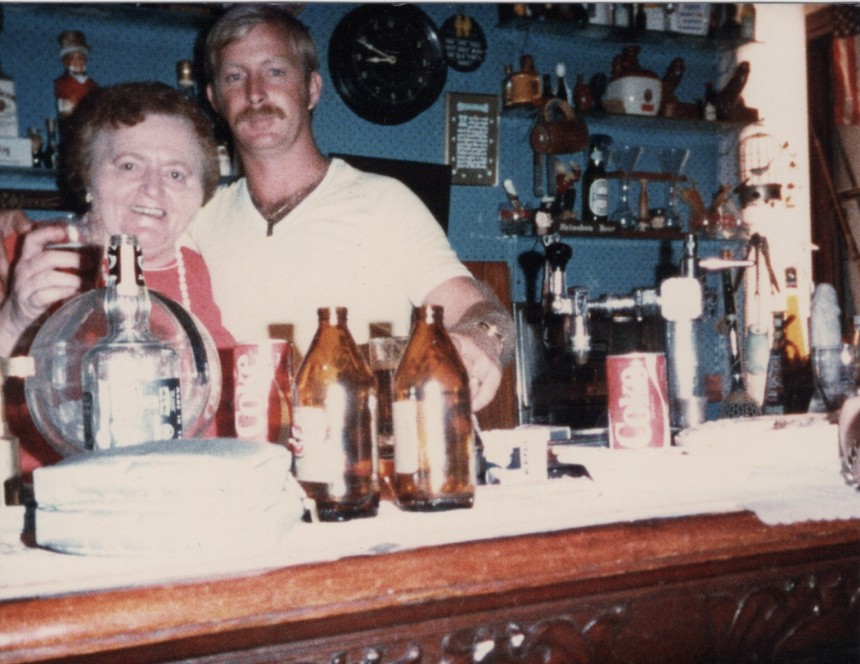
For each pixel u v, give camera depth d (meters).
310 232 2.14
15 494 0.95
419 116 3.46
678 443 1.10
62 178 2.76
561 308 1.98
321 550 0.76
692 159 4.03
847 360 1.30
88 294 1.47
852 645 0.94
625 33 3.63
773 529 0.88
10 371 0.96
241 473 0.74
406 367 0.99
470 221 3.56
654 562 0.82
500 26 3.54
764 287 3.87
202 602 0.68
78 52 2.69
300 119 2.09
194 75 3.03
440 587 0.74
